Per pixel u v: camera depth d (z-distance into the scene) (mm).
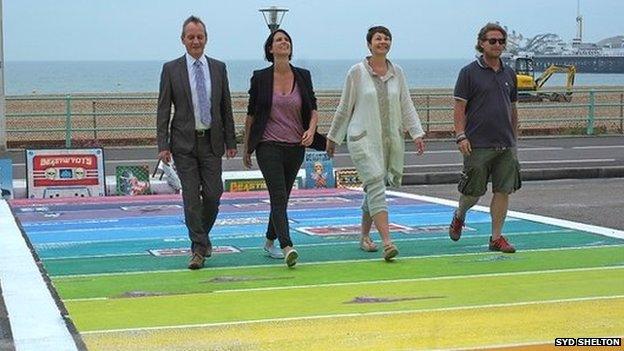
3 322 7996
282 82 10125
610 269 10109
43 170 17031
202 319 8117
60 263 10758
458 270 10094
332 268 10266
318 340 7445
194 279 9758
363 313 8258
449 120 34062
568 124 35406
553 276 9750
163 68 10078
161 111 10055
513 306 8461
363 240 11336
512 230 12836
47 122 36406
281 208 10219
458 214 11375
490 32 10445
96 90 124125
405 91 10531
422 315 8172
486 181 10938
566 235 12406
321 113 34438
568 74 57656
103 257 11133
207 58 10172
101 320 8102
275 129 10117
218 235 12727
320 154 18609
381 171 10406
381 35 10281
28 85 147000
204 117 10023
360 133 10344
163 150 10039
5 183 16891
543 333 7566
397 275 9852
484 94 10547
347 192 17672
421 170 21047
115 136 31391
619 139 30266
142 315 8273
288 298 8867
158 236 12727
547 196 17359
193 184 10164
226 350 7207
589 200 16672
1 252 11242
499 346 7215
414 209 15336
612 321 7926
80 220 14297
